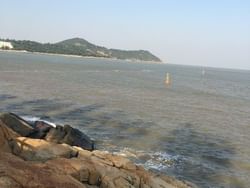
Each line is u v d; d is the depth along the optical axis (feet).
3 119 88.07
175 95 261.44
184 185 66.90
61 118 138.31
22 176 42.70
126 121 143.13
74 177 51.78
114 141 111.04
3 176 40.88
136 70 628.69
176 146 113.29
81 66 576.61
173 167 93.25
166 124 146.10
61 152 62.75
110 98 207.41
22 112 142.31
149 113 167.53
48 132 93.66
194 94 284.41
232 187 84.48
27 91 202.69
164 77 480.23
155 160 97.19
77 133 96.17
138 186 59.21
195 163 98.27
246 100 281.74
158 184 61.93
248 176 92.73
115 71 526.57
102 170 56.80
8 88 206.39
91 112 155.84
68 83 274.36
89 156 65.21
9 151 60.44
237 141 130.00
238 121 174.09
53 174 46.62
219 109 210.18
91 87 260.01
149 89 287.48
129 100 206.69
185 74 647.56
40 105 161.17
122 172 59.36
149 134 125.39
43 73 353.92
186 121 157.79
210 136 133.28
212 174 91.45
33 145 63.77
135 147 106.73
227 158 106.63
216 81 502.79
